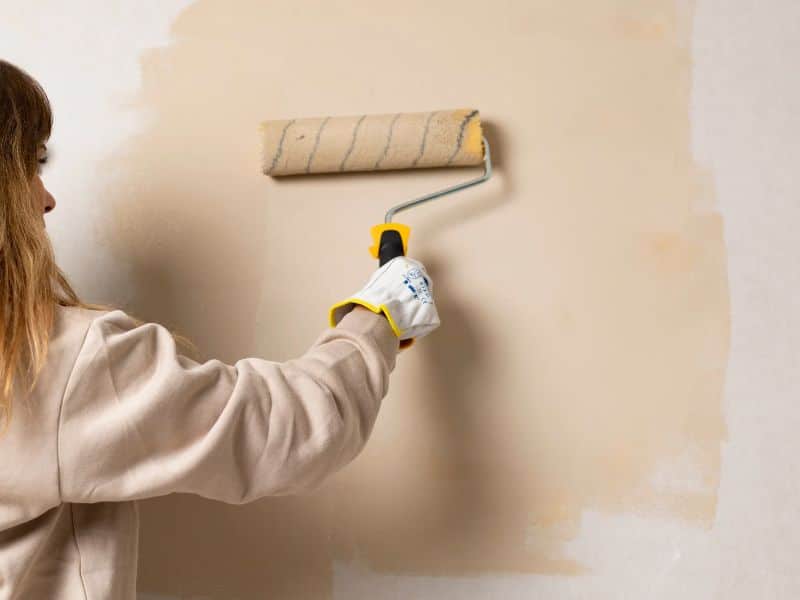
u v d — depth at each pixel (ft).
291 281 3.85
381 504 3.80
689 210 3.67
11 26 4.12
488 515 3.73
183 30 3.99
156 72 4.00
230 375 2.73
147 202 3.97
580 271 3.71
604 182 3.71
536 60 3.76
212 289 3.91
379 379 2.95
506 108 3.76
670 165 3.69
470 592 3.73
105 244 4.00
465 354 3.76
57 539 2.76
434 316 3.24
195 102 3.96
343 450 2.78
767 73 3.67
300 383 2.76
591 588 3.66
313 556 3.84
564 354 3.70
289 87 3.89
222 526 3.90
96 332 2.54
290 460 2.65
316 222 3.85
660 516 3.63
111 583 2.77
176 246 3.94
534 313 3.73
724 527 3.59
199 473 2.55
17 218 2.64
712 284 3.65
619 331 3.68
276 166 3.64
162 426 2.53
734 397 3.61
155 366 2.62
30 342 2.48
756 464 3.59
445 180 3.77
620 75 3.73
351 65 3.85
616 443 3.67
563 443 3.69
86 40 4.07
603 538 3.66
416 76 3.81
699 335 3.65
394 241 3.41
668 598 3.62
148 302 3.95
